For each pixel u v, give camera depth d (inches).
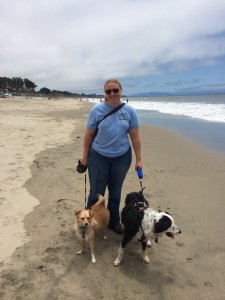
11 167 161.3
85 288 75.8
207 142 233.0
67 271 81.7
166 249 92.5
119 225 103.2
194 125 337.4
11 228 100.6
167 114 511.2
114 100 87.3
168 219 80.0
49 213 111.7
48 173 154.3
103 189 99.0
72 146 218.5
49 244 93.1
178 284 78.2
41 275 79.4
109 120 89.1
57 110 652.7
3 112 525.3
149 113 551.5
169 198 126.1
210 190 134.3
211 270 83.0
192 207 118.1
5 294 72.6
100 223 92.7
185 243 95.1
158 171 160.9
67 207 116.5
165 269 83.9
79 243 94.7
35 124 343.3
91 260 87.2
